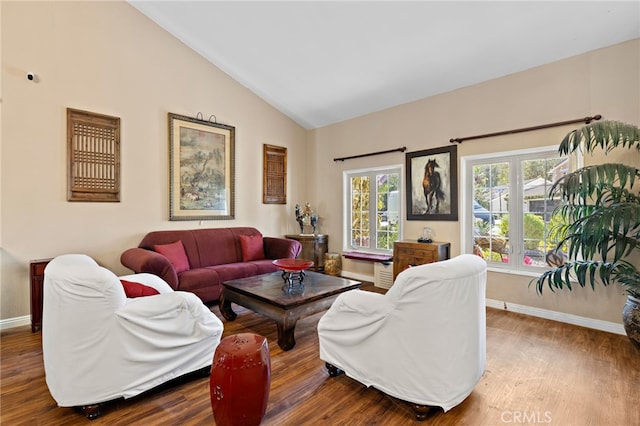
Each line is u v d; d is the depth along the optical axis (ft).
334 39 11.99
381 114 16.10
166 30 13.60
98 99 11.76
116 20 12.17
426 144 14.30
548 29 9.68
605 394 6.39
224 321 10.77
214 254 14.01
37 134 10.48
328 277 11.11
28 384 6.81
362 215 17.49
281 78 15.44
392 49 11.83
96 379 5.69
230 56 14.55
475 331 5.97
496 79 12.13
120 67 12.30
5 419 5.64
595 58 9.96
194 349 6.87
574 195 8.92
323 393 6.50
